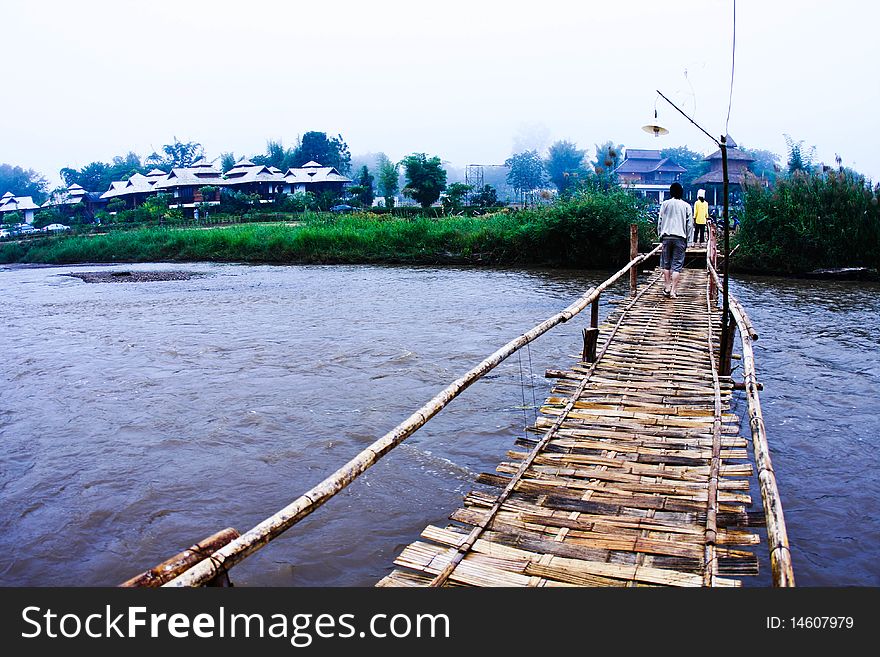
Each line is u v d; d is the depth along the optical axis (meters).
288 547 5.75
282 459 7.74
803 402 9.40
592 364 8.91
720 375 8.58
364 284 25.09
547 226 28.70
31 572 5.57
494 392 10.02
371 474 7.16
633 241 15.66
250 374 11.56
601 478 5.46
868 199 23.08
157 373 11.91
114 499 6.86
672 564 4.16
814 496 6.59
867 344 12.84
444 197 58.06
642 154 79.81
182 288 26.58
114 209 73.81
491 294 21.08
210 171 72.69
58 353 14.12
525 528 4.68
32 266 46.53
